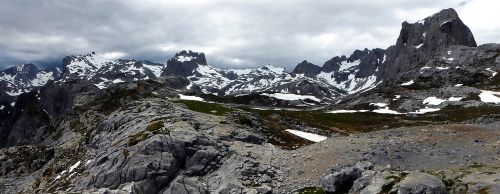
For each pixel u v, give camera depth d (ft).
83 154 309.83
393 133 238.48
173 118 269.64
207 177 209.36
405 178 157.99
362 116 451.12
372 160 199.62
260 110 417.90
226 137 247.91
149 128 246.47
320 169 201.77
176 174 208.85
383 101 568.41
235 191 188.14
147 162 207.31
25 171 343.46
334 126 374.84
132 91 533.14
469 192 148.56
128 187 193.47
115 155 221.87
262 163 214.90
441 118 428.15
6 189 313.53
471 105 478.59
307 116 418.31
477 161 183.83
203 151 216.13
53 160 340.18
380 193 155.94
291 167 213.87
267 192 187.62
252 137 255.91
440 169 181.06
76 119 475.72
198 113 304.30
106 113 463.42
